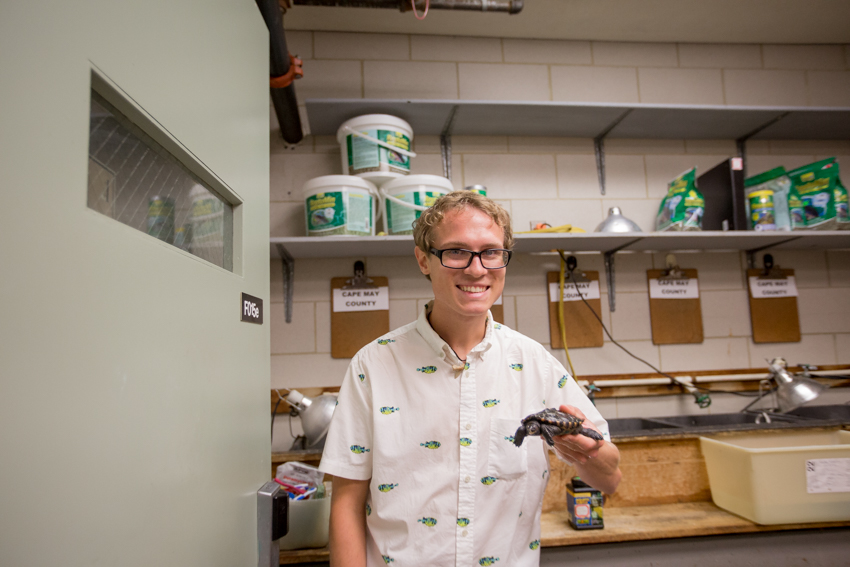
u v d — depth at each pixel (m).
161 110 0.52
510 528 0.87
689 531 1.35
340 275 1.93
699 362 2.04
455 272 0.81
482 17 1.97
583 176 2.11
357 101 1.74
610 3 1.91
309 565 1.30
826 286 2.13
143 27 0.49
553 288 2.02
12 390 0.32
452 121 1.92
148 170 0.54
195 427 0.57
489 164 2.07
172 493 0.52
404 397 0.89
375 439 0.86
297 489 1.32
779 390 1.77
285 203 1.96
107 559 0.40
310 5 1.66
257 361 0.82
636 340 2.03
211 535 0.61
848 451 1.40
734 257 2.11
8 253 0.32
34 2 0.35
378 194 1.79
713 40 2.19
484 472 0.86
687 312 2.05
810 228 1.88
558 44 2.14
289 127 1.85
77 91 0.39
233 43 0.76
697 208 1.87
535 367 0.95
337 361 1.89
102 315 0.41
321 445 1.56
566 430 0.77
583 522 1.36
